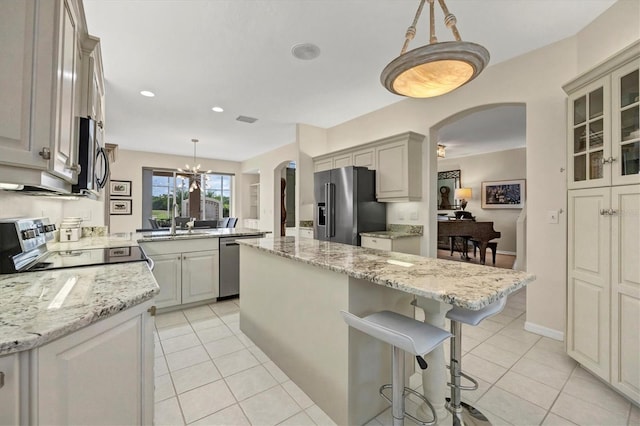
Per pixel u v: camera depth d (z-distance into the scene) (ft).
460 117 10.92
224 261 11.63
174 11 6.89
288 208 26.81
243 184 28.48
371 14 7.02
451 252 22.40
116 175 22.35
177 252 10.58
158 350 7.72
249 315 8.38
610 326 5.77
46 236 6.04
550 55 8.32
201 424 5.12
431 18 4.78
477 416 5.16
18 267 4.57
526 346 7.89
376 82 10.73
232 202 28.27
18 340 2.32
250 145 21.16
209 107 13.30
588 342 6.29
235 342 8.19
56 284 3.97
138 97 12.08
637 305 5.28
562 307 8.16
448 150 22.67
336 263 5.19
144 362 3.82
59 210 8.92
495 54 8.87
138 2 6.57
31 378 2.45
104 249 6.92
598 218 6.03
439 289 3.65
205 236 11.15
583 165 6.55
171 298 10.46
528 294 8.85
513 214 22.29
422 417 4.96
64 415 2.70
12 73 3.14
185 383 6.29
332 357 5.22
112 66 9.49
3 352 2.27
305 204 15.97
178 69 9.71
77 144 5.03
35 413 2.47
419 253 11.85
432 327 4.29
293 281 6.37
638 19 6.17
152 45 8.29
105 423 3.17
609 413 5.32
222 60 9.15
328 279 5.33
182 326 9.27
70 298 3.38
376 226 12.85
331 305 5.25
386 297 5.42
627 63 5.36
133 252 6.50
